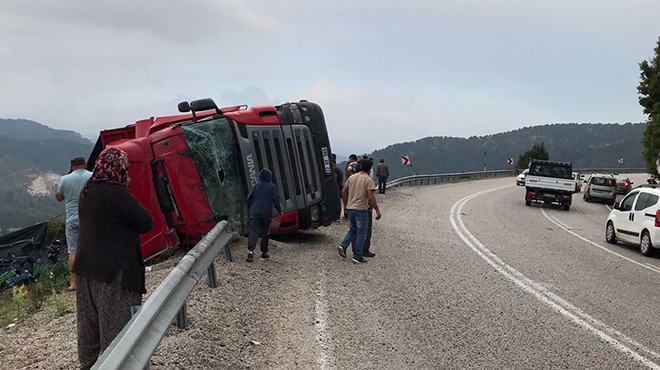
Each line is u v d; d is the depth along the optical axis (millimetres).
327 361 6191
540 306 8852
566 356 6543
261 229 11617
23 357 6168
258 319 7672
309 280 10203
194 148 11750
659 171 36562
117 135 13031
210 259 8047
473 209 27281
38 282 11094
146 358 4523
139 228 4824
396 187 40625
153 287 8914
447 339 7062
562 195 30875
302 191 14117
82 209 4781
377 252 13469
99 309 4707
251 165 12680
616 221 17766
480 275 11219
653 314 8688
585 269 12648
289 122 14211
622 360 6469
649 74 37125
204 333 6676
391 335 7168
